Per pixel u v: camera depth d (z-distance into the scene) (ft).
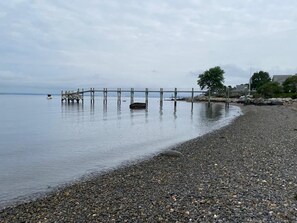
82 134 98.68
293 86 395.14
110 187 40.40
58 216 30.09
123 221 27.53
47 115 178.09
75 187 41.47
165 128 115.55
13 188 42.19
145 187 39.19
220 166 48.60
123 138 90.07
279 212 27.45
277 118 142.51
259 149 62.08
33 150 71.31
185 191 35.55
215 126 120.16
